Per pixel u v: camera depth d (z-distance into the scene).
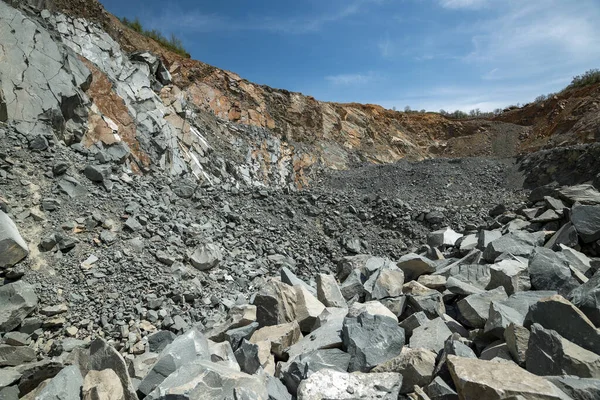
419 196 23.22
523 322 4.15
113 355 3.99
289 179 27.94
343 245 11.98
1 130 8.59
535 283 5.32
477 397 2.96
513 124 47.53
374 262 7.91
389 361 3.98
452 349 3.76
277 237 11.26
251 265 9.28
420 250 10.52
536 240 7.06
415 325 4.91
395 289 6.17
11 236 6.10
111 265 6.96
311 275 9.88
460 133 50.66
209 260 8.20
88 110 11.27
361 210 14.09
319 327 5.30
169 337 5.59
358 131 42.19
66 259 6.74
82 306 6.10
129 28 26.05
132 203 8.93
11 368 4.70
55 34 11.92
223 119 26.91
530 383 2.93
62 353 5.23
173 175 13.28
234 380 3.54
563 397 2.81
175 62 26.98
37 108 9.60
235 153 23.12
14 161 8.07
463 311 5.05
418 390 3.47
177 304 6.80
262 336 5.23
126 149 11.46
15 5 11.30
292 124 34.62
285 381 4.19
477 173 25.09
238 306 6.08
